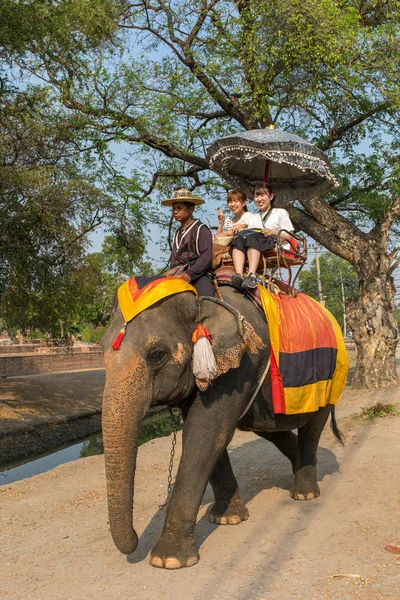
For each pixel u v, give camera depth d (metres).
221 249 5.27
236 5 15.63
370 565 4.12
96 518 5.82
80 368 36.03
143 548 4.75
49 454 14.97
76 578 4.30
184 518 4.34
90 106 15.93
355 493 5.94
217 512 5.25
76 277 17.45
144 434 16.02
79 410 19.73
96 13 14.90
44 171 15.10
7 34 13.08
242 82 15.36
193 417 4.46
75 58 14.96
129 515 3.84
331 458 7.60
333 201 17.88
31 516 6.09
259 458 7.91
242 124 17.14
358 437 8.79
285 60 14.16
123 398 3.90
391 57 14.01
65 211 15.87
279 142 5.50
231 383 4.52
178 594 3.89
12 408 18.39
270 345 4.95
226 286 5.00
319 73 14.67
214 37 16.30
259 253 5.07
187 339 4.23
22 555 4.89
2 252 15.93
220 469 5.26
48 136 15.70
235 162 6.46
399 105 14.31
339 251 16.30
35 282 16.72
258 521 5.24
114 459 3.84
